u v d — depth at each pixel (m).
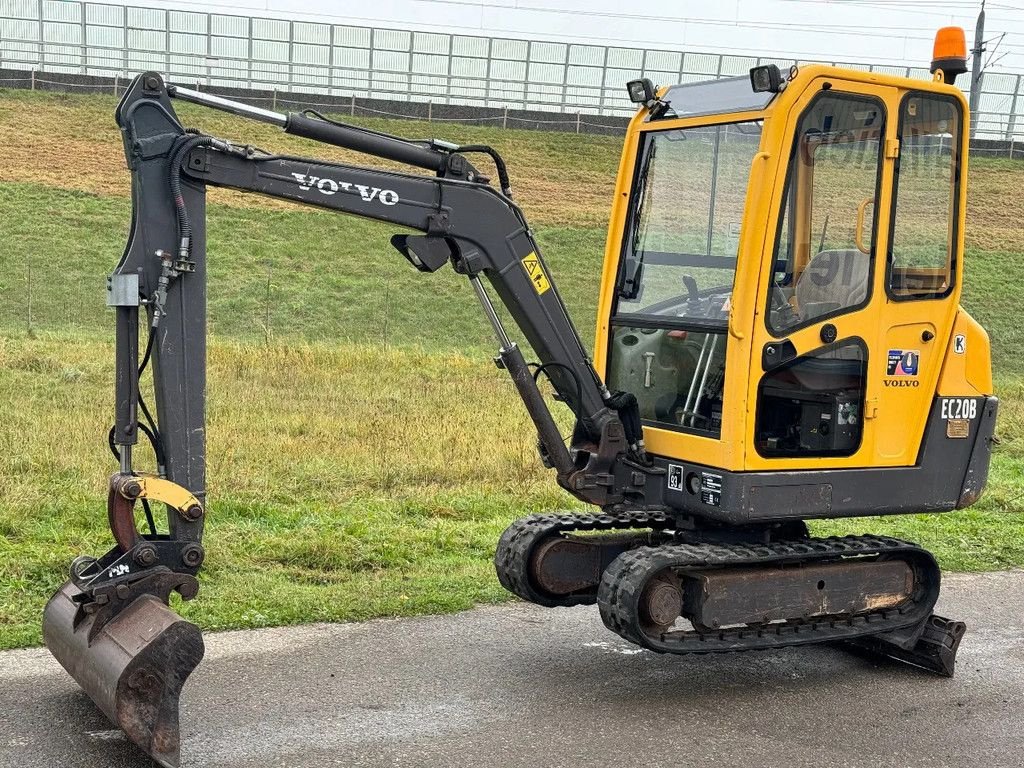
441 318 25.45
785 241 6.21
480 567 8.34
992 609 8.20
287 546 8.27
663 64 45.81
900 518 10.75
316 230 30.48
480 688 6.25
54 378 14.38
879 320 6.54
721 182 6.43
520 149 39.84
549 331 6.41
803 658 7.12
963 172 6.75
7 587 7.13
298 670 6.32
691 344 6.54
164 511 9.08
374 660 6.56
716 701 6.28
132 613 5.19
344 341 22.78
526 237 6.30
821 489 6.41
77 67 40.12
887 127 6.41
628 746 5.61
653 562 6.10
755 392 6.16
